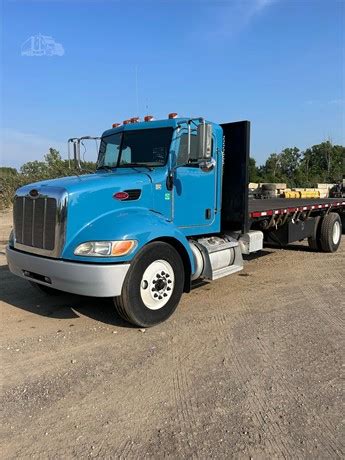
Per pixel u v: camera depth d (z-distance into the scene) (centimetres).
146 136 598
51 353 446
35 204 504
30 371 407
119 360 430
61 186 487
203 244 624
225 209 699
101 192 498
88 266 454
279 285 714
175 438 303
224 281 741
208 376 396
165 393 366
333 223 1027
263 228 828
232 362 424
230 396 360
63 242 474
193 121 580
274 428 314
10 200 2233
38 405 348
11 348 459
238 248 676
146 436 306
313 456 284
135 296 487
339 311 576
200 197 625
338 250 1069
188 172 601
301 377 392
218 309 589
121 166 621
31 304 607
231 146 680
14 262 537
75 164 669
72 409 342
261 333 499
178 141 577
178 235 534
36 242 504
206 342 474
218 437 304
